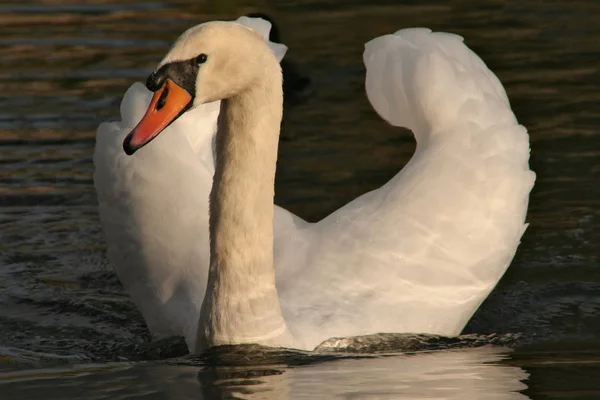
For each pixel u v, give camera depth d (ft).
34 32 71.97
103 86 61.62
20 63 65.82
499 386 30.58
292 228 38.93
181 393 29.91
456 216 37.91
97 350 36.29
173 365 32.65
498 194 38.47
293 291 36.24
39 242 46.19
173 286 37.35
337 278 36.60
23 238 46.42
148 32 71.82
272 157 32.35
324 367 32.42
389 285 36.65
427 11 78.18
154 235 38.24
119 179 39.58
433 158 39.01
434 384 30.68
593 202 47.44
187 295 36.78
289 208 46.75
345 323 35.24
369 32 72.84
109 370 32.81
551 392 30.01
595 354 34.37
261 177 32.35
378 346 35.01
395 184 39.24
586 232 45.03
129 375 32.04
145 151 39.50
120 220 39.19
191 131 40.63
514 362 33.35
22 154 53.31
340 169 50.85
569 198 47.83
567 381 31.04
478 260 37.70
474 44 69.72
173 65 31.04
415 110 40.40
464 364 33.09
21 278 43.24
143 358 34.94
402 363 33.09
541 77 62.85
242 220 32.45
